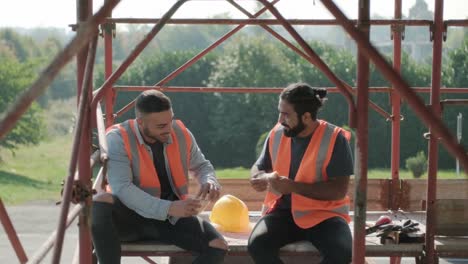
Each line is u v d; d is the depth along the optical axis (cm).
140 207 405
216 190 433
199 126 1775
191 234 410
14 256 886
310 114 429
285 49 1941
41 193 1532
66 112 2583
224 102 1750
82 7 307
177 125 445
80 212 325
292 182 419
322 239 408
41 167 1938
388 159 1678
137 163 421
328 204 425
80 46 231
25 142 2000
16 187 1608
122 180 411
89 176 333
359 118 313
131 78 1866
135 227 416
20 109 219
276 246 414
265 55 1794
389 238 420
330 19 504
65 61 226
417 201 534
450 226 420
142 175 421
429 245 414
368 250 418
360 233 319
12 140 1977
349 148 432
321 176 429
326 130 433
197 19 465
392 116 534
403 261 799
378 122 1662
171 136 436
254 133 1742
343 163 425
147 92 423
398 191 532
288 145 443
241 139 1750
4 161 1986
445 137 235
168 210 402
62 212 253
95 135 440
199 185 445
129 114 1694
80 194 325
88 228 330
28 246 955
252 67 1783
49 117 2545
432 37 393
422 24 437
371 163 1684
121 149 418
